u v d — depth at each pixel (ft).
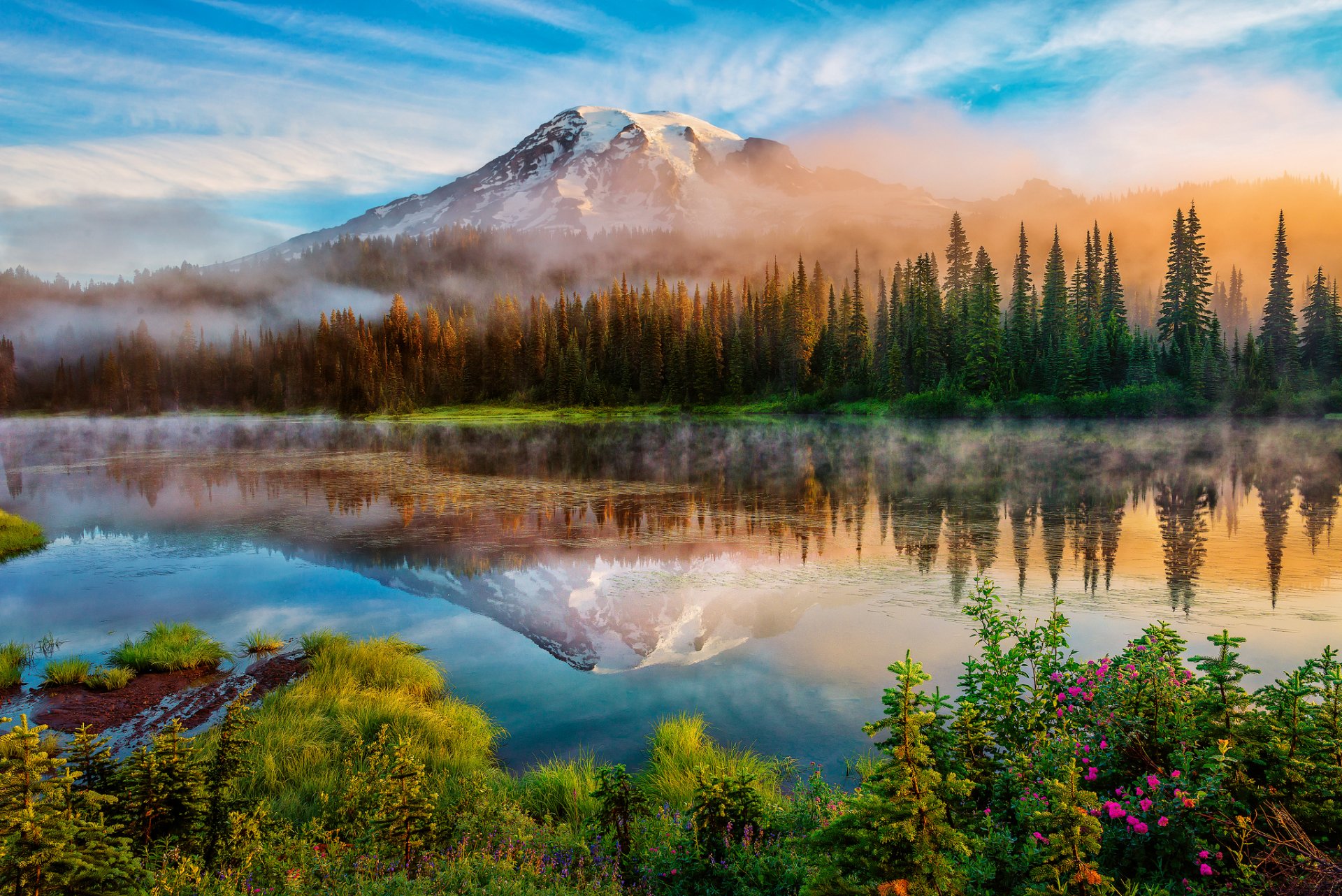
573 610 55.11
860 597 54.95
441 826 22.33
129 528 96.27
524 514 99.60
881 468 145.28
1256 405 239.71
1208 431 212.64
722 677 39.73
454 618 54.75
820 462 157.69
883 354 326.85
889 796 13.57
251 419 474.08
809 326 345.10
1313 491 104.42
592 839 22.79
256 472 164.14
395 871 20.65
